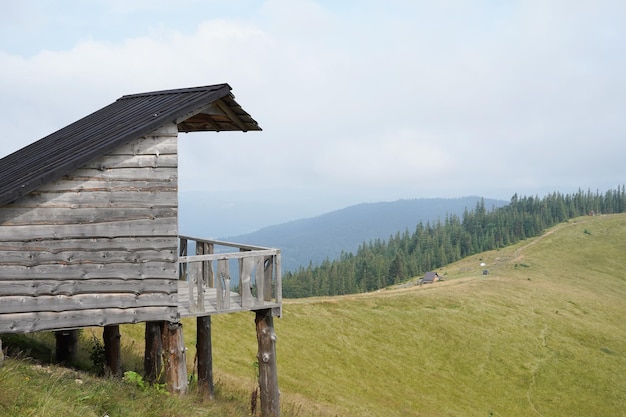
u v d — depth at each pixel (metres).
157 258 14.29
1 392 10.33
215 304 15.95
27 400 10.59
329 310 76.00
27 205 13.27
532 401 66.06
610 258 170.25
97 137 14.92
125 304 14.02
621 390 72.62
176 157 14.48
